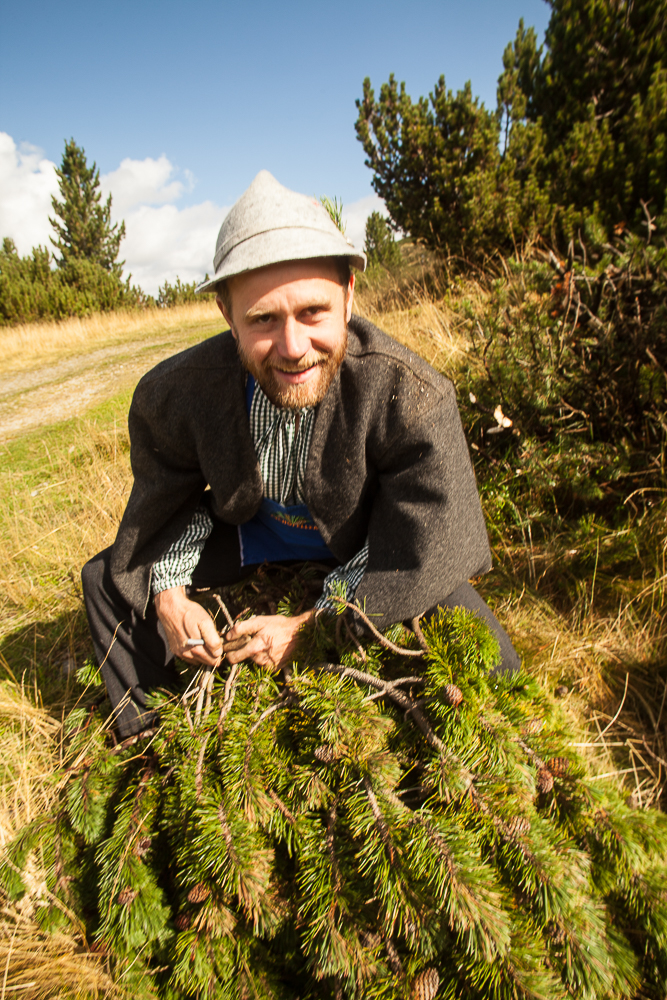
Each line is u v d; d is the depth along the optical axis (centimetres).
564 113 495
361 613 142
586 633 200
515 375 251
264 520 182
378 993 105
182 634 160
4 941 132
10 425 563
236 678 152
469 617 145
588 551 219
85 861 140
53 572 279
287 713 142
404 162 548
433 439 140
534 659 194
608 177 428
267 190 121
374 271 727
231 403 148
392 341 145
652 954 115
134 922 121
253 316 122
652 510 222
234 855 113
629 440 242
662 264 232
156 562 170
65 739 178
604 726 176
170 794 133
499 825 116
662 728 174
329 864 117
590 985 103
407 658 151
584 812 126
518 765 125
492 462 254
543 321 252
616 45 461
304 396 132
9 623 253
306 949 115
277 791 130
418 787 129
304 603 171
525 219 480
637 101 419
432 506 142
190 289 2027
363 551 156
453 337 347
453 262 523
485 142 519
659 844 123
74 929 133
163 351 806
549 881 108
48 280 1600
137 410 160
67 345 1075
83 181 2645
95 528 297
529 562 228
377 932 115
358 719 128
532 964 104
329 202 178
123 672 166
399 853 110
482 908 101
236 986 116
